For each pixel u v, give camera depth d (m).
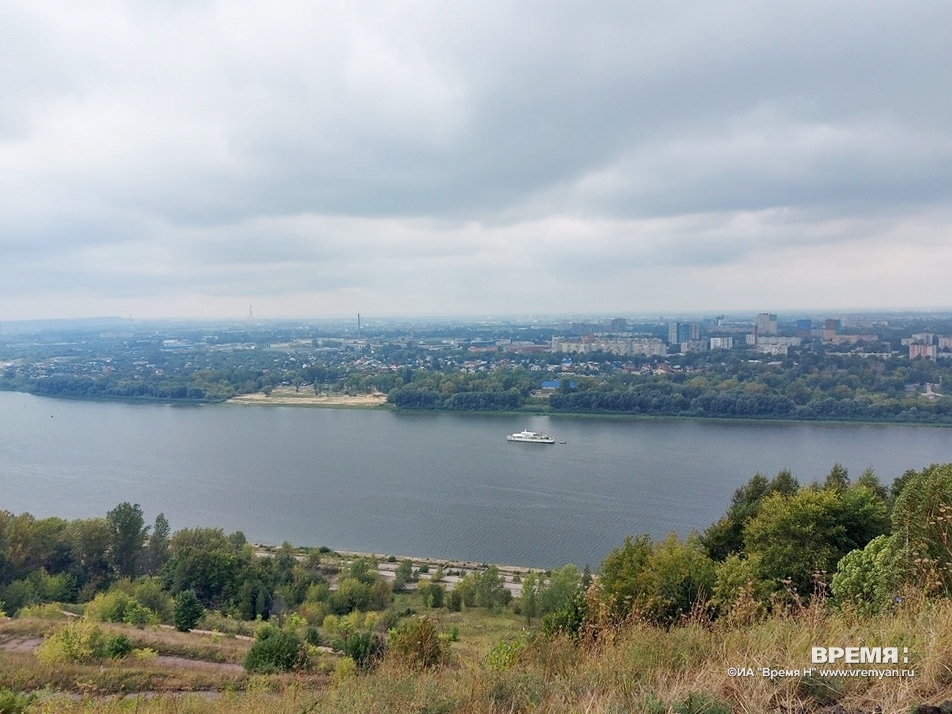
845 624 7.71
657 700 6.16
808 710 5.86
